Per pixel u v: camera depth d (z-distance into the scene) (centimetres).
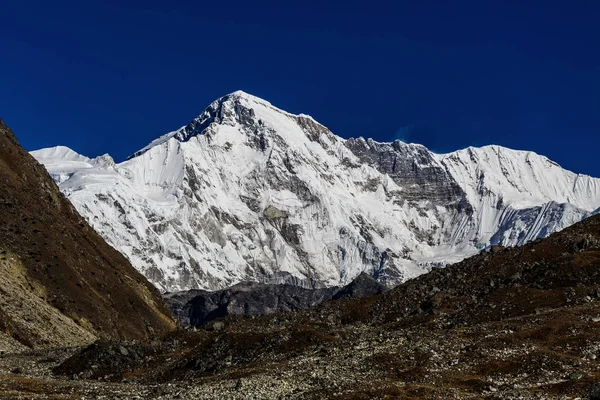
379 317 10106
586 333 7894
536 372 7169
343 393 6744
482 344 7850
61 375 9188
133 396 7194
